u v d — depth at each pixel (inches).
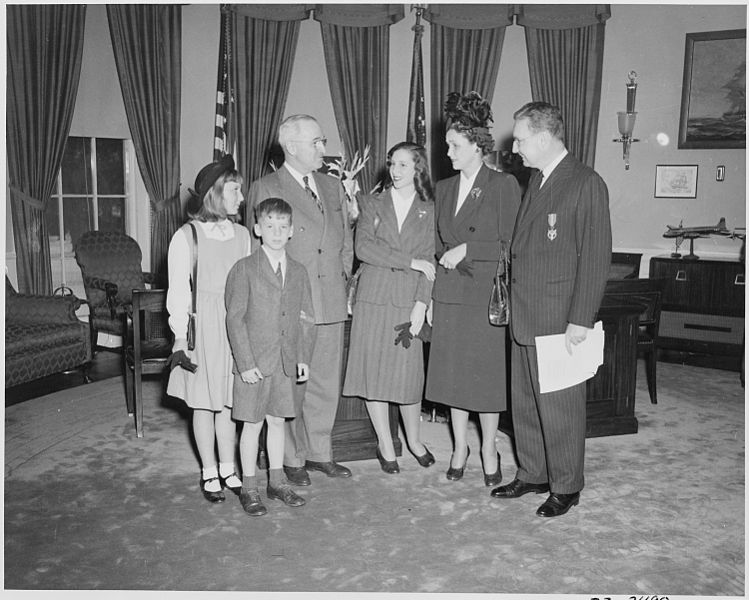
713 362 287.1
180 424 201.2
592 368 139.5
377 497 150.9
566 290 136.9
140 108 299.0
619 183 320.8
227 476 150.7
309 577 118.3
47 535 133.3
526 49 324.8
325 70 338.0
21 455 176.6
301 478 156.3
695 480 162.4
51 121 266.4
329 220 150.6
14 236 269.0
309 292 144.4
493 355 149.7
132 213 315.9
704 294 278.1
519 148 138.3
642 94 311.9
